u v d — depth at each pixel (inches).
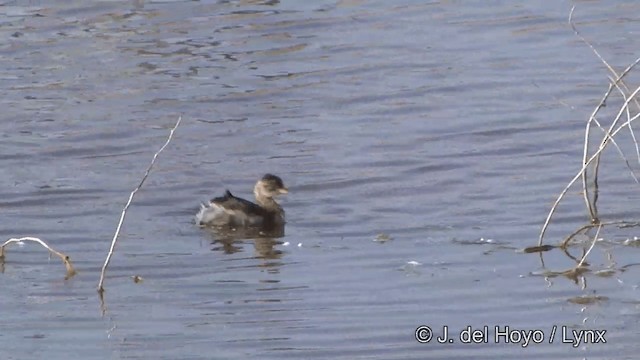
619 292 595.2
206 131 853.2
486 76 945.5
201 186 764.6
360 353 541.6
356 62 978.1
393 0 1108.5
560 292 597.3
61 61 981.8
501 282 611.8
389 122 866.1
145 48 1007.6
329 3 1101.1
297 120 872.3
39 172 786.2
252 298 601.9
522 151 808.3
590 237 663.8
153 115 880.9
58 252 647.1
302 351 542.6
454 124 858.1
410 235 681.0
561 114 867.4
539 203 719.7
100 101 906.1
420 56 989.2
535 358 535.8
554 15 1067.9
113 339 557.9
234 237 686.5
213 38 1027.9
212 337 558.3
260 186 710.5
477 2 1102.4
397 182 764.0
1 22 1062.4
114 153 819.4
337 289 609.9
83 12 1082.1
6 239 684.1
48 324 575.5
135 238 685.3
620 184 739.4
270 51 1002.7
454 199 732.7
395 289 607.8
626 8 1077.1
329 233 689.6
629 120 663.8
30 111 886.4
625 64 955.3
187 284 621.6
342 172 781.3
